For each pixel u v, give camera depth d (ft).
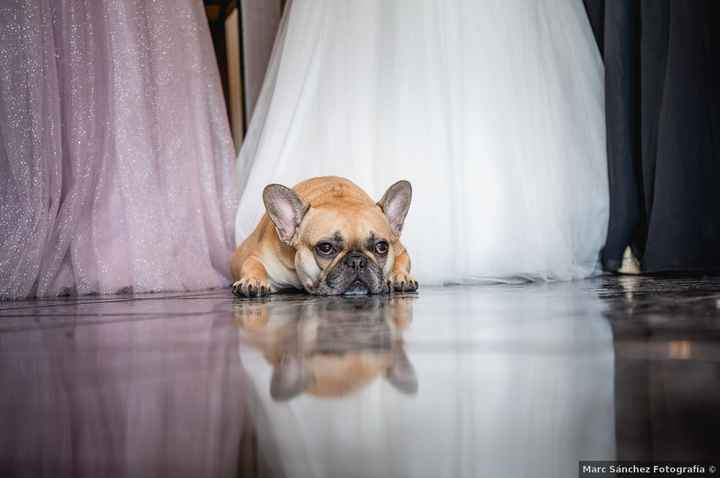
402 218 8.95
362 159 10.37
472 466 1.71
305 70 11.10
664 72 11.81
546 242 10.57
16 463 1.82
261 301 7.53
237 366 3.27
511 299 6.97
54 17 10.48
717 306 5.72
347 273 8.02
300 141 11.03
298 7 11.22
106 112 10.57
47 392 2.80
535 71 10.82
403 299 7.30
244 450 1.87
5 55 9.79
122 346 4.12
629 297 6.91
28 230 9.54
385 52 10.37
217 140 12.19
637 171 12.59
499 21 10.53
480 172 10.24
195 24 11.83
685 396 2.39
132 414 2.36
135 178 10.36
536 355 3.35
